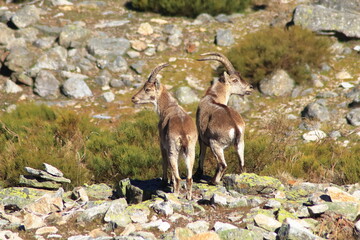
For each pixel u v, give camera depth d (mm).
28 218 19000
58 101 46469
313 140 37375
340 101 43750
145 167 30000
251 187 22734
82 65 51094
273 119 41188
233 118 23156
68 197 24141
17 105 41594
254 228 17766
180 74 50469
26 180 26141
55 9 62469
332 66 50281
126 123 36750
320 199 20750
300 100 45094
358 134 37719
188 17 62969
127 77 50094
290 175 28469
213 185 23844
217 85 27609
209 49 55062
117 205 19547
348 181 28047
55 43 54406
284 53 48312
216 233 16828
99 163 29812
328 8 57375
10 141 32594
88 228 18766
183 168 29469
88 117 40562
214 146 23516
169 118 22750
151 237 17094
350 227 18000
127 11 64188
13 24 55719
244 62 49250
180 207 20188
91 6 64625
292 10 60969
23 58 49594
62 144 33875
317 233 17953
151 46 55562
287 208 20500
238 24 60656
